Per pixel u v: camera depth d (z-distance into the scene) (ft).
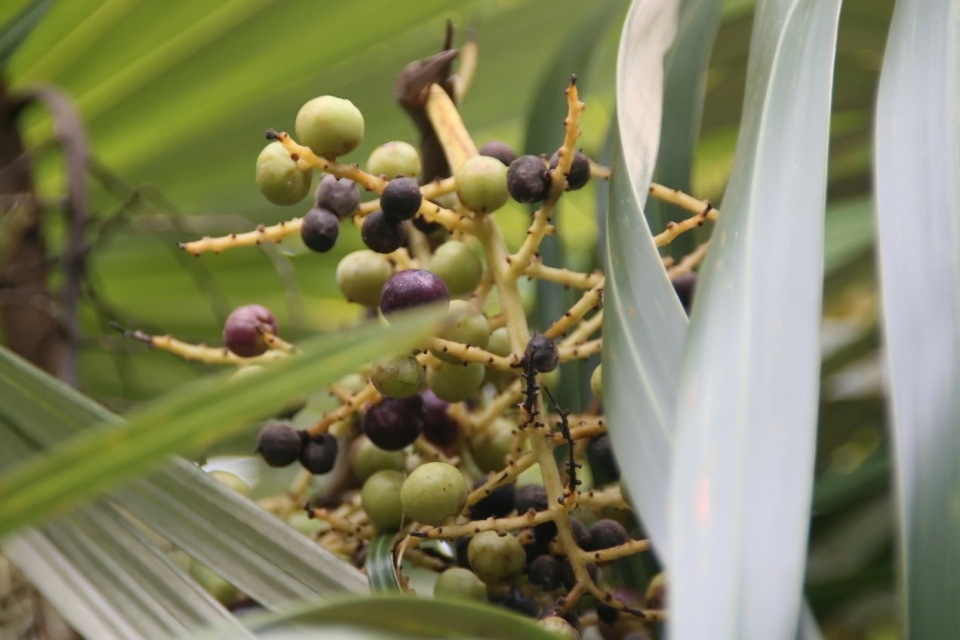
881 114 1.27
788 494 1.11
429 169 1.50
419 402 1.40
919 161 1.24
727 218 1.22
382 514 1.39
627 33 1.35
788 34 1.29
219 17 1.92
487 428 1.46
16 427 1.28
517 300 1.36
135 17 1.90
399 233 1.37
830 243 1.83
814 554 1.62
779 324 1.16
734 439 1.13
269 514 1.28
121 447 1.02
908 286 1.20
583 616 1.39
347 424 1.47
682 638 1.08
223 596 1.43
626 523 1.43
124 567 1.24
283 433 1.42
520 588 1.39
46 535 1.24
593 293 1.33
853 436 1.83
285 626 1.14
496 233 1.38
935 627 1.11
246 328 1.43
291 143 1.35
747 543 1.10
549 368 1.32
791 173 1.22
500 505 1.38
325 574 1.26
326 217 1.40
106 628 1.23
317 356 1.02
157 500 1.27
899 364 1.17
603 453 1.35
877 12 1.86
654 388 1.21
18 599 1.46
